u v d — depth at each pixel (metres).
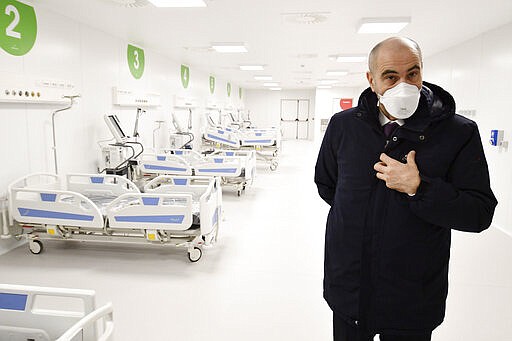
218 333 2.44
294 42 6.22
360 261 1.30
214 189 3.96
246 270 3.42
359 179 1.30
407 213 1.22
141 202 3.47
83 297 1.48
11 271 3.34
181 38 6.03
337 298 1.38
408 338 1.33
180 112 8.98
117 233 3.73
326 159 1.54
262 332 2.46
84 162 5.14
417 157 1.18
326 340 2.38
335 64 9.08
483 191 1.16
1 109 3.74
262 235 4.41
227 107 13.88
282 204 5.90
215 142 10.12
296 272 3.39
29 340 1.53
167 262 3.57
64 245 3.98
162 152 7.87
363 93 1.33
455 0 3.84
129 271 3.37
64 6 4.23
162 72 7.85
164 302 2.83
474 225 1.12
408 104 1.11
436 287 1.28
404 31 5.25
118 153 5.26
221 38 5.99
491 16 4.40
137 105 6.53
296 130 19.92
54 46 4.46
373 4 4.03
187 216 3.40
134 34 5.76
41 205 3.55
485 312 2.74
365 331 1.32
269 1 3.97
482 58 5.30
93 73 5.32
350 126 1.35
